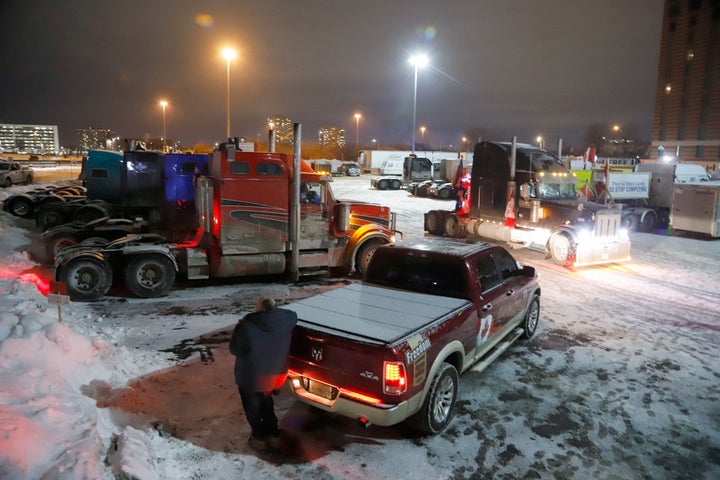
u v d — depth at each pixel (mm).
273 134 12102
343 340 4520
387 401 4340
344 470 4406
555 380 6422
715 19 69812
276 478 4258
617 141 95750
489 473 4438
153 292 9586
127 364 6164
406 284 6168
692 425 5398
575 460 4691
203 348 7086
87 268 9242
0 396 4254
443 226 18625
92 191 16750
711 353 7527
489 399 5848
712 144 72000
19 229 15664
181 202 13953
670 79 76062
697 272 13320
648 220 21156
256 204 10102
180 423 5059
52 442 3902
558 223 14086
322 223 10961
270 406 4715
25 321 5762
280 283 11000
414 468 4469
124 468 3816
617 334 8305
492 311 6113
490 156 16391
